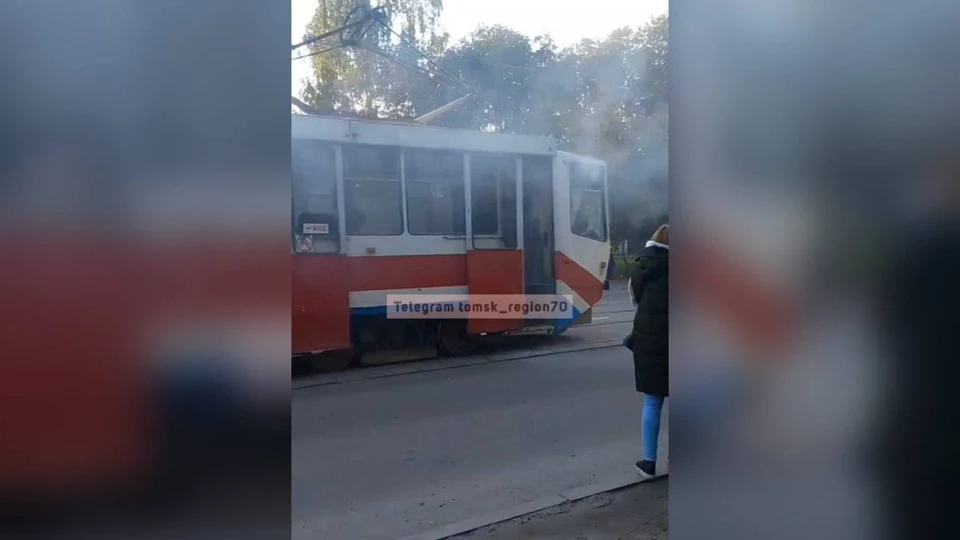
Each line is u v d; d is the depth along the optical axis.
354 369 7.24
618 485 3.78
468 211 7.91
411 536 3.15
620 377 6.80
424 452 4.39
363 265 7.18
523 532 3.19
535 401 5.77
